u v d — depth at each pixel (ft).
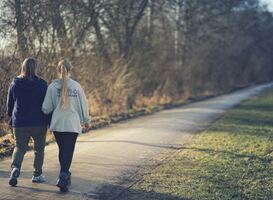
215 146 41.06
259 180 28.58
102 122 58.54
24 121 25.08
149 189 26.35
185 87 122.31
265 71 270.46
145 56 94.79
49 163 32.09
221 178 28.91
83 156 35.35
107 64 75.31
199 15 125.39
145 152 38.01
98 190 25.99
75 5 62.44
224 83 176.76
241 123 60.29
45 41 52.16
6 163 32.22
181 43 121.19
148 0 87.10
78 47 63.67
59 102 24.81
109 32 80.48
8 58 46.01
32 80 25.30
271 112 76.69
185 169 31.40
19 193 24.66
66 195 24.70
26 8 48.80
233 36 168.66
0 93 44.98
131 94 81.87
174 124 59.06
